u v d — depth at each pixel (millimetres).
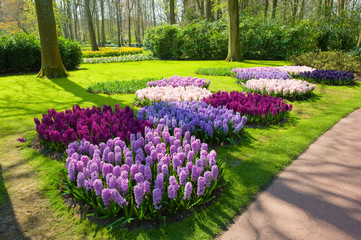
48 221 2676
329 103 7211
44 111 6586
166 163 3174
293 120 5852
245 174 3559
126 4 50000
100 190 2637
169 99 6309
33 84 10266
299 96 7566
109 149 3520
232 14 17625
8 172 3625
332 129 5305
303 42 19234
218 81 10672
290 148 4387
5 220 2678
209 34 21062
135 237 2445
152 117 4965
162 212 2752
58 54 11953
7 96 8219
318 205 2895
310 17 26328
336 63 12531
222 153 4215
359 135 4945
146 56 23234
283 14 28219
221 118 4910
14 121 5793
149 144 3619
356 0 29469
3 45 13211
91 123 4738
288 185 3309
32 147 4434
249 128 5355
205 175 2779
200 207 2857
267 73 9867
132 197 2643
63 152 4176
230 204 2926
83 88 9523
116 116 4953
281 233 2479
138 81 9742
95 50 30094
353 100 7477
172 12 27766
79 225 2615
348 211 2787
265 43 20078
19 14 42781
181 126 4508
